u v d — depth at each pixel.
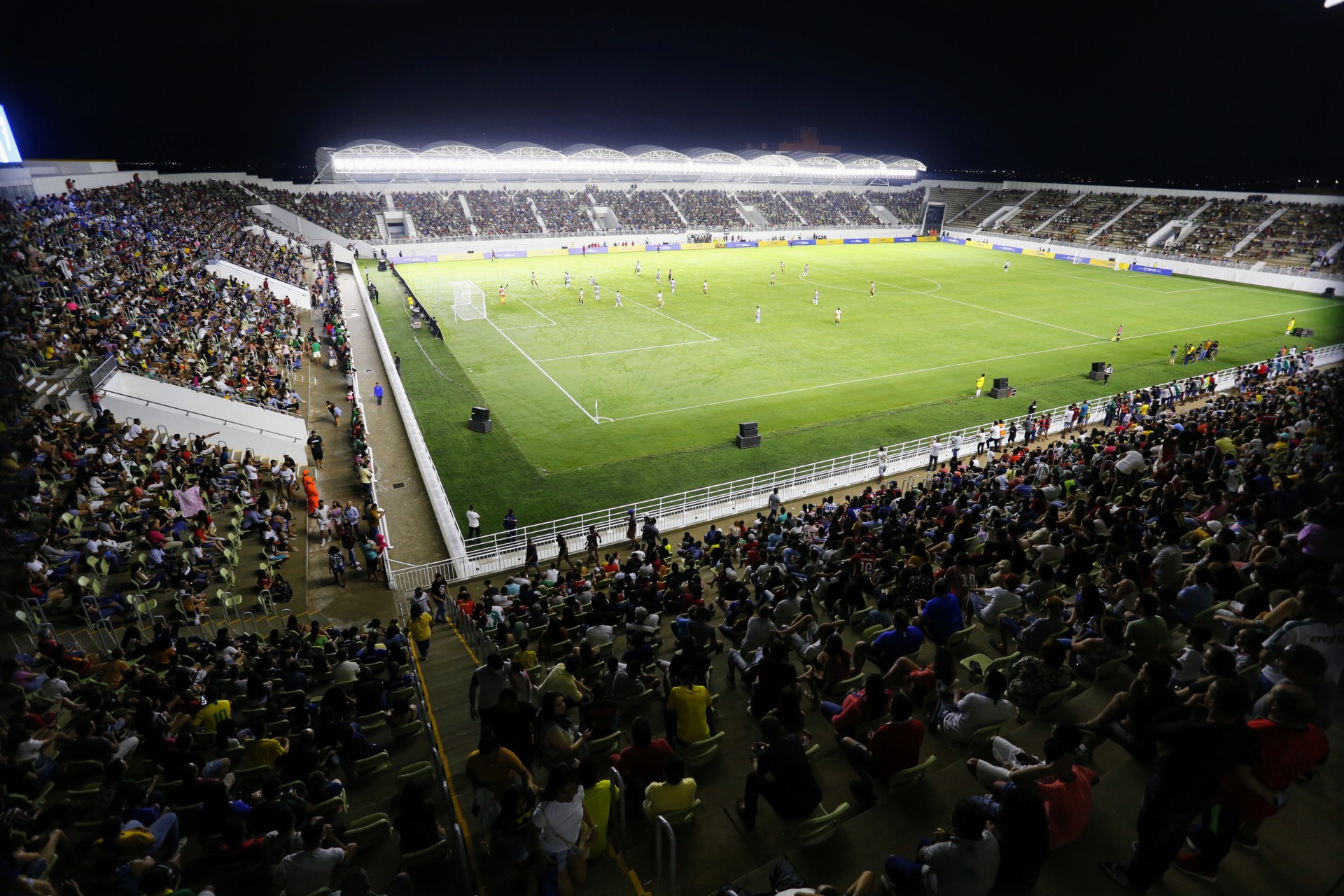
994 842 5.35
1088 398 37.84
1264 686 6.38
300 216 81.00
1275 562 9.73
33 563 15.96
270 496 24.86
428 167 92.56
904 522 18.45
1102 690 8.70
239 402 29.62
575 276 73.19
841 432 33.38
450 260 82.69
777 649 8.98
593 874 6.69
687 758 8.32
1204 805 5.29
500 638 13.16
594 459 30.44
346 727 9.84
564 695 9.38
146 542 19.22
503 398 37.62
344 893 6.59
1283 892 5.66
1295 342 48.03
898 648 9.62
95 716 10.92
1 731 9.64
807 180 123.75
